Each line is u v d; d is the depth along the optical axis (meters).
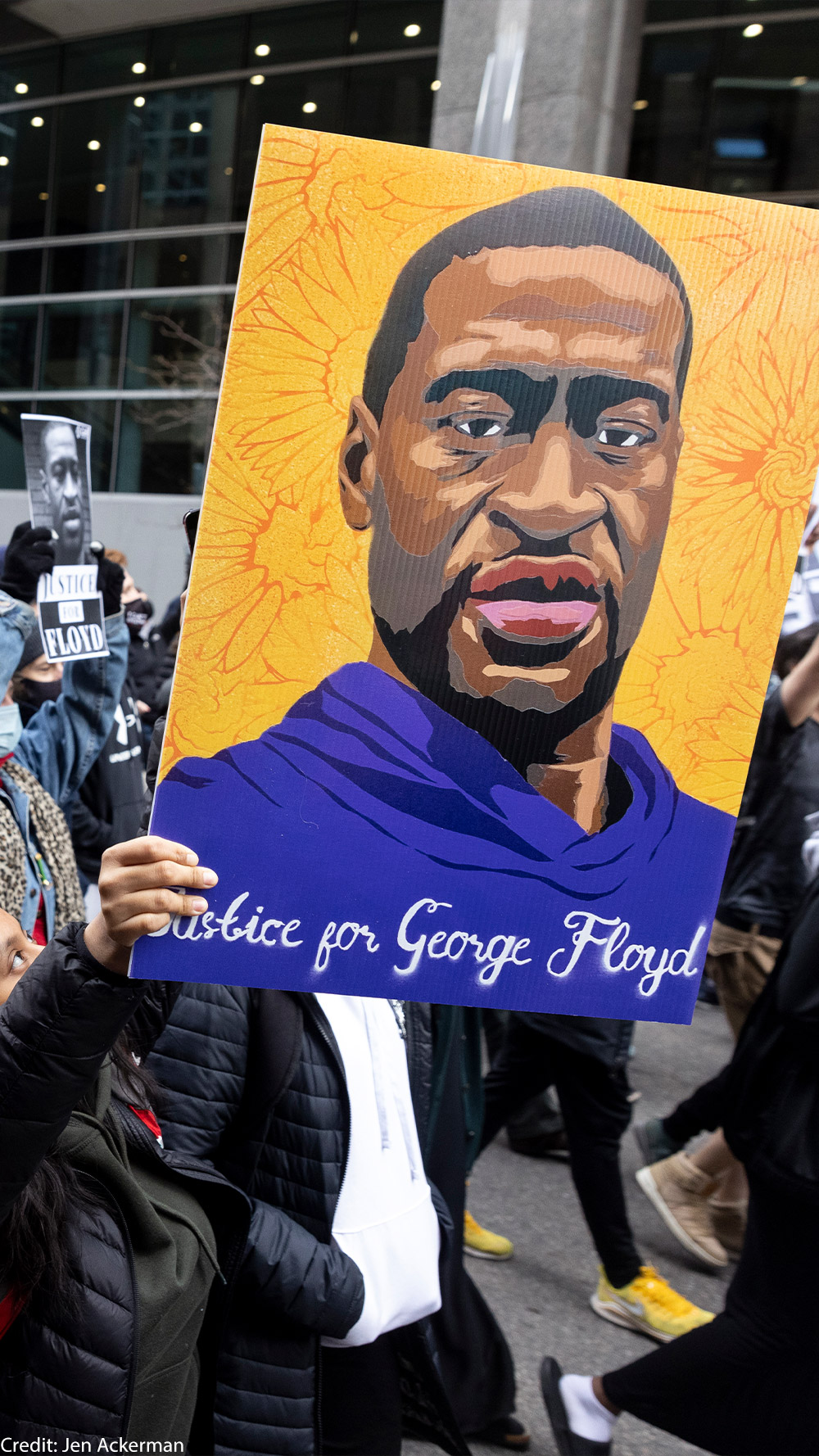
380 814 1.18
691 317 1.20
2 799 2.02
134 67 18.11
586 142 9.87
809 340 1.22
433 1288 1.83
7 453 19.12
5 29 18.33
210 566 1.12
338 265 1.12
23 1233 1.17
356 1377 1.89
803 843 3.90
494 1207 3.89
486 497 1.17
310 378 1.12
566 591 1.20
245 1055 1.70
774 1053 2.25
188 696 1.13
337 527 1.14
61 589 2.68
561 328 1.17
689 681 1.24
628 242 1.18
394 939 1.20
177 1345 1.38
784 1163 2.16
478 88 10.02
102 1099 1.30
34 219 19.06
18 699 3.12
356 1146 1.77
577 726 1.23
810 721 3.98
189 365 17.34
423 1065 2.03
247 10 17.09
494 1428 2.62
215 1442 1.67
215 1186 1.51
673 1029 6.02
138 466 17.98
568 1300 3.31
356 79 16.55
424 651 1.18
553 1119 4.32
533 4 9.73
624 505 1.21
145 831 1.64
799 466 1.24
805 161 13.55
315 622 1.15
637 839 1.25
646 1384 2.35
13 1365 1.20
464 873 1.21
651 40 14.15
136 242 18.08
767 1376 2.20
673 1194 3.62
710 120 13.96
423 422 1.15
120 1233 1.26
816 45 13.41
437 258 1.13
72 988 1.09
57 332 18.77
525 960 1.24
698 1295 3.39
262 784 1.15
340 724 1.17
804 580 4.01
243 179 17.31
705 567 1.23
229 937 1.15
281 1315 1.65
